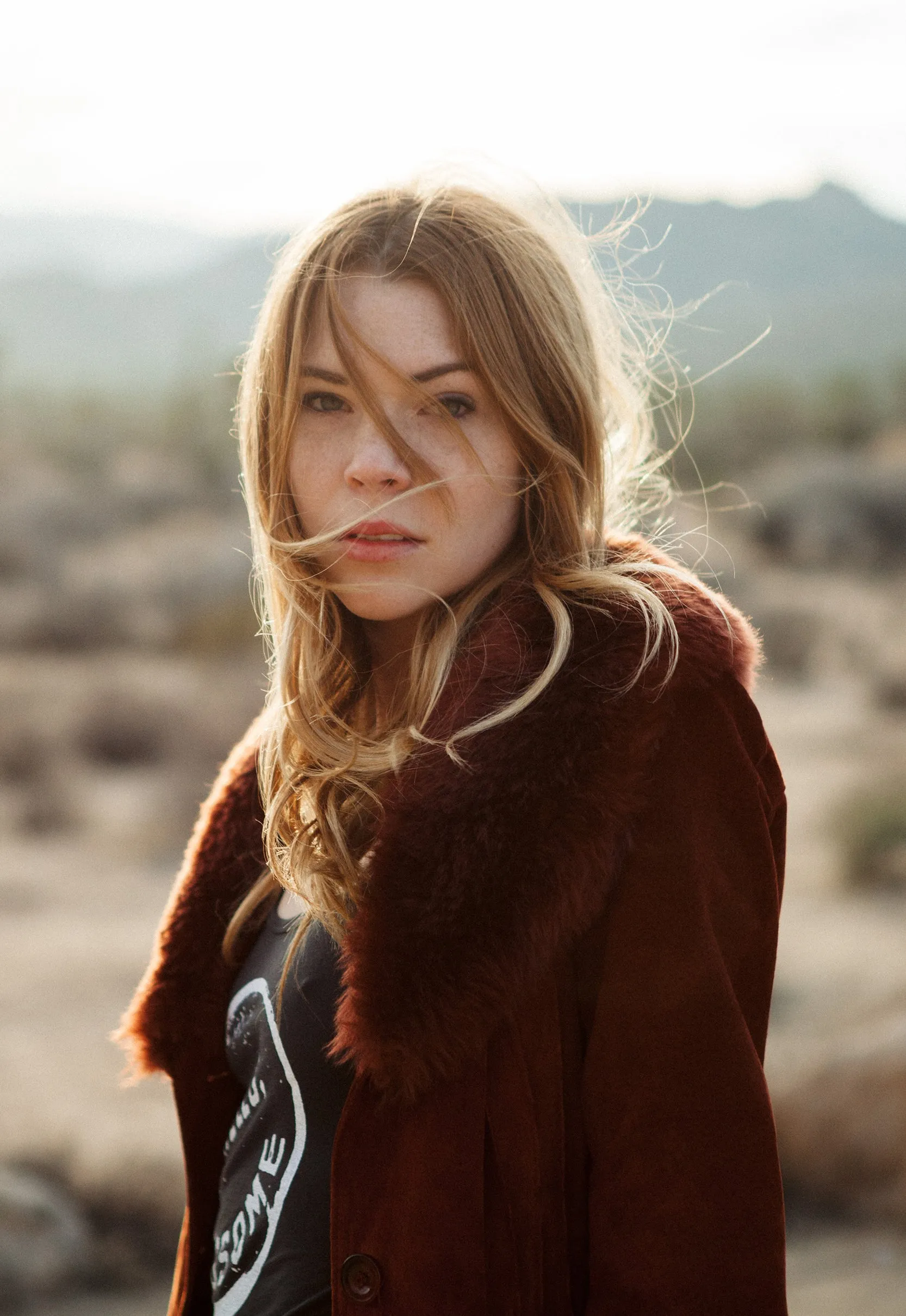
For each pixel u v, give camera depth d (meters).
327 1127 1.25
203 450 38.88
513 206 1.27
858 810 10.66
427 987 1.09
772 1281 1.10
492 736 1.13
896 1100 5.03
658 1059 1.11
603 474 1.28
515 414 1.21
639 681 1.12
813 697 18.12
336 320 1.21
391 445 1.21
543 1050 1.15
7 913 9.52
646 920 1.12
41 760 13.73
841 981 7.46
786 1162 5.12
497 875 1.09
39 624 20.28
